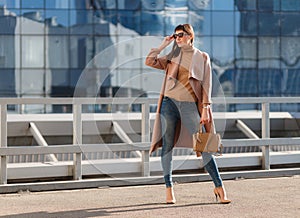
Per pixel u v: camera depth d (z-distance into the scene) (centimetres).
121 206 755
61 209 738
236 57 3128
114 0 3025
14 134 1180
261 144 1028
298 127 1398
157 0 3062
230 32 3125
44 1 2978
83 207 750
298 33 3180
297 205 754
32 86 2972
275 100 1041
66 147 905
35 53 2972
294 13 3178
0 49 2938
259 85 3144
